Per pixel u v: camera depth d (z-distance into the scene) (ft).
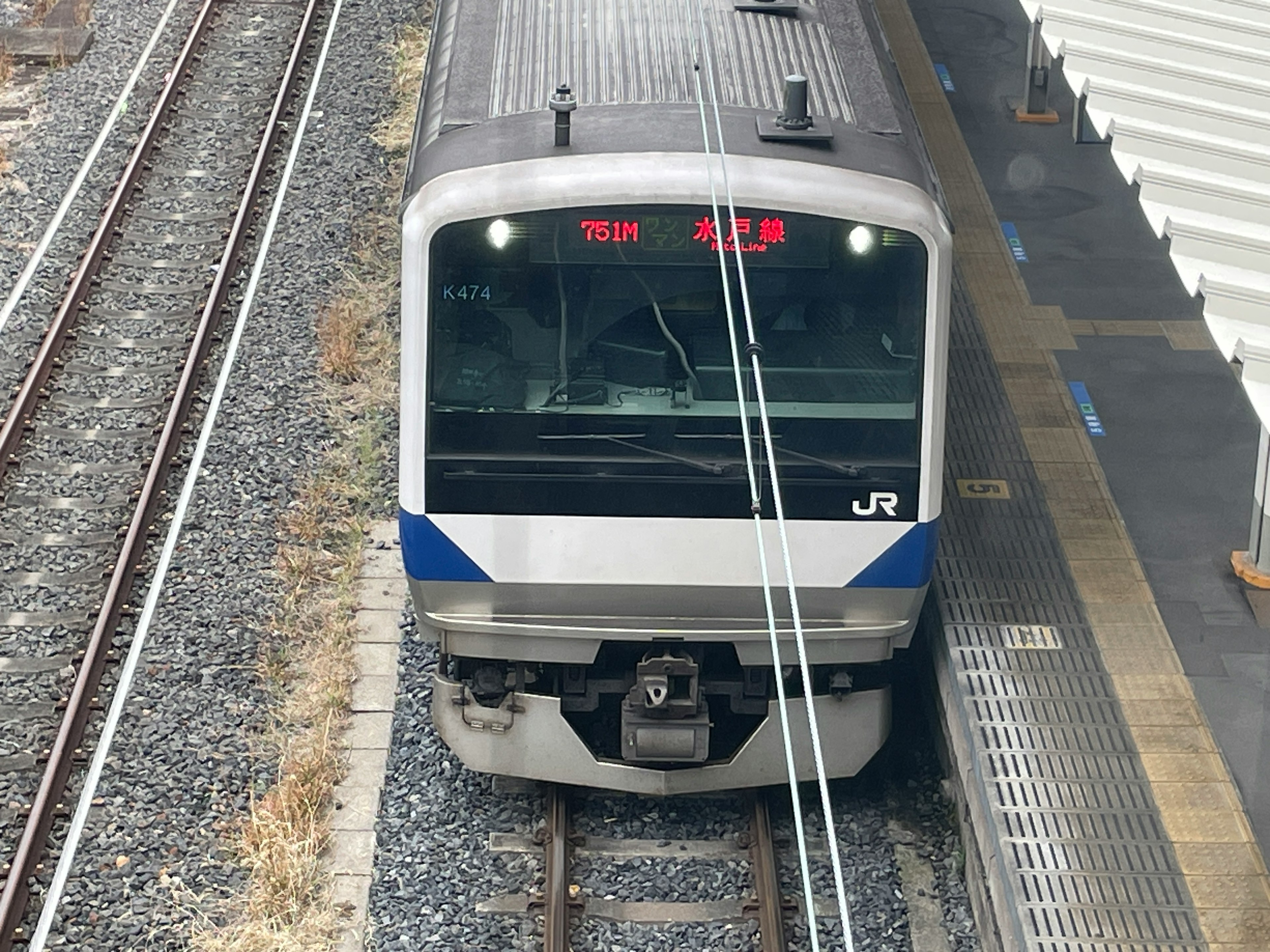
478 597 56.80
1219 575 71.20
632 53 62.49
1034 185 107.45
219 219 104.12
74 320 92.99
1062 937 51.55
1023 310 92.32
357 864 59.57
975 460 77.71
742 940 56.39
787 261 53.57
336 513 79.10
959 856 60.54
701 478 54.95
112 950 55.31
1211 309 46.11
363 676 69.10
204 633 70.54
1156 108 56.08
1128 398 84.17
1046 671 63.00
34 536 77.20
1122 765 58.59
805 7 67.92
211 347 91.40
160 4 132.77
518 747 60.70
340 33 126.72
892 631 57.77
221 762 63.67
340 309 94.22
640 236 53.21
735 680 60.54
